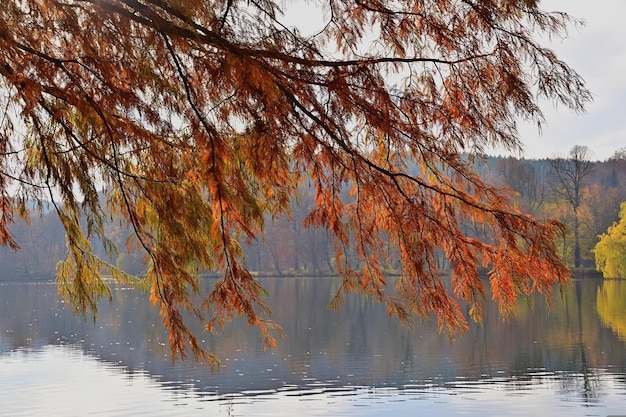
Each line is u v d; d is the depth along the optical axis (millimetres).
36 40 2912
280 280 65938
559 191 53312
